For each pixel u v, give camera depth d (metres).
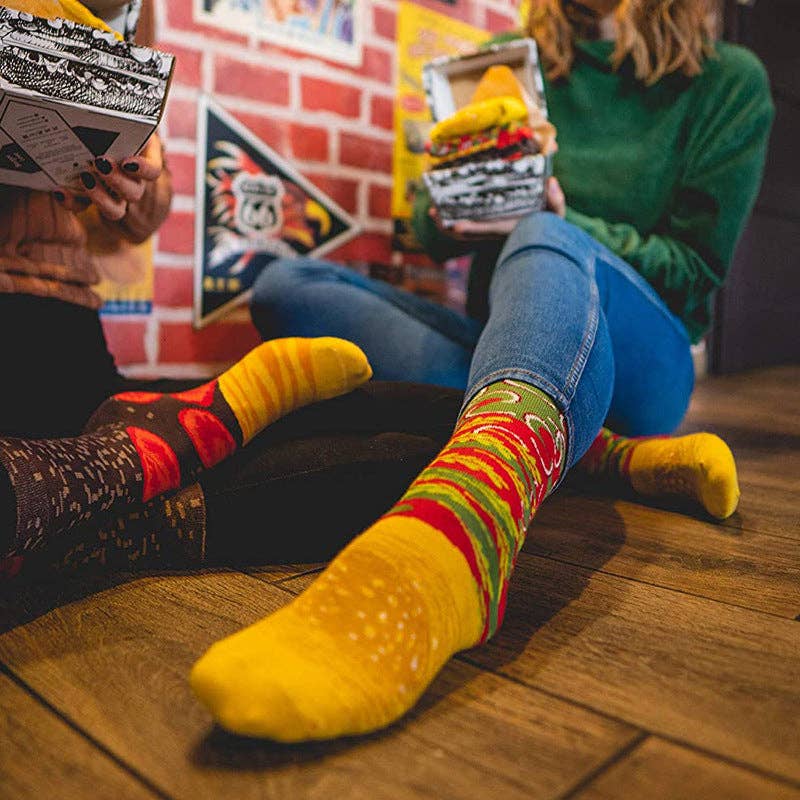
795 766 0.48
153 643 0.64
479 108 1.12
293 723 0.47
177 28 1.53
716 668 0.61
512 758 0.49
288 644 0.50
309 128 1.74
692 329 1.39
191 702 0.55
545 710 0.55
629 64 1.40
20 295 0.89
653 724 0.53
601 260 1.08
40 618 0.69
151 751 0.49
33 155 0.76
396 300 1.32
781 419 1.97
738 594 0.78
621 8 1.34
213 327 1.64
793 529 1.01
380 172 1.88
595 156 1.41
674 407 1.27
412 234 1.96
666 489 1.08
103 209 0.85
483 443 0.65
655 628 0.69
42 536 0.67
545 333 0.78
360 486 0.84
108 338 1.50
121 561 0.79
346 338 1.28
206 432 0.80
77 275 0.97
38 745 0.50
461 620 0.57
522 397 0.71
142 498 0.76
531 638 0.67
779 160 3.20
